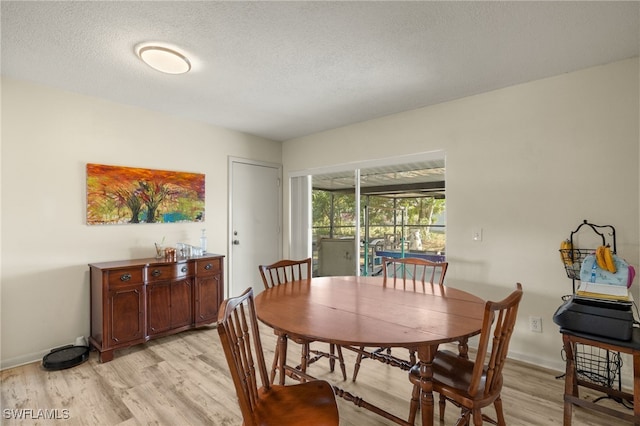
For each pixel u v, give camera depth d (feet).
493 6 5.72
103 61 7.74
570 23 6.20
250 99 10.21
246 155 14.30
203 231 12.62
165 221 11.55
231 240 13.66
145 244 11.12
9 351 8.52
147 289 9.71
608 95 7.77
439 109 10.55
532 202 8.79
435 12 5.90
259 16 6.02
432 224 11.05
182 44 6.98
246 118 12.19
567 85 8.30
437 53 7.38
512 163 9.12
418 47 7.12
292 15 5.99
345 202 13.44
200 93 9.75
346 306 5.91
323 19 6.12
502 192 9.29
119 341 9.05
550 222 8.52
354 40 6.84
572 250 7.80
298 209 15.16
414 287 7.50
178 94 9.84
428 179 11.13
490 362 4.48
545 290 8.57
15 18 6.03
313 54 7.43
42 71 8.27
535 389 7.39
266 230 15.10
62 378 7.91
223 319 3.69
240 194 14.05
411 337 4.41
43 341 9.04
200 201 12.59
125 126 10.69
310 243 14.71
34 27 6.33
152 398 7.07
